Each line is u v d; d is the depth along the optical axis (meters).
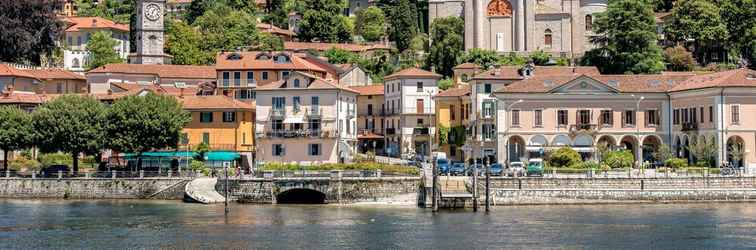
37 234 102.62
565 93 152.50
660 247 93.81
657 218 112.69
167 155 155.12
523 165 142.50
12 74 182.50
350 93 166.12
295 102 157.12
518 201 126.94
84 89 195.38
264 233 103.12
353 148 168.25
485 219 112.88
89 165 159.38
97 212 121.50
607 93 152.62
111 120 146.75
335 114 156.38
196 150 159.62
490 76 165.62
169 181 138.88
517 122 153.25
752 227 105.25
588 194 127.00
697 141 146.75
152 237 100.62
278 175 132.00
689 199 127.62
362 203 129.25
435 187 121.00
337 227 107.25
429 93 189.38
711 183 128.75
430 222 110.75
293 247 94.62
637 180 127.75
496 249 93.00
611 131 152.62
